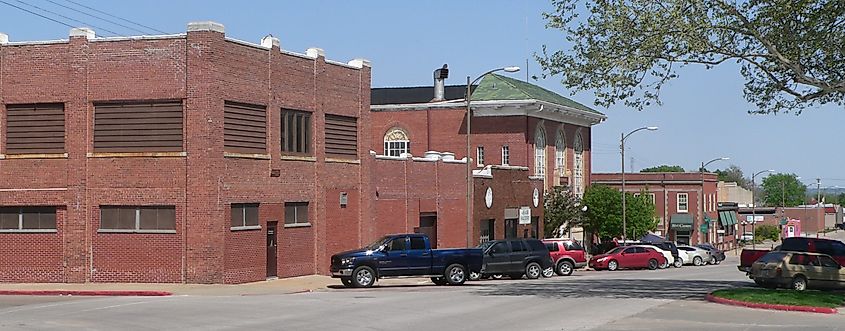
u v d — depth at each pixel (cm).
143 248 3478
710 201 10444
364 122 4312
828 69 2845
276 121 3750
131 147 3478
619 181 10206
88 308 2555
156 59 3456
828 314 2483
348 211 4231
